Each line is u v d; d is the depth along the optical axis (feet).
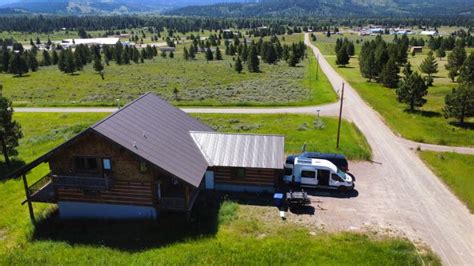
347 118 191.21
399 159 136.87
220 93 260.62
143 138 91.71
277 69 386.32
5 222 96.73
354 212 98.78
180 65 442.09
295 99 236.63
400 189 113.09
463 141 155.63
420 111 202.28
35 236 88.07
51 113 217.77
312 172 109.91
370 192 110.83
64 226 92.07
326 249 79.66
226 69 395.55
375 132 168.35
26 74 410.93
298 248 79.82
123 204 92.73
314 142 153.48
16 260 75.20
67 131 178.50
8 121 131.44
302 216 95.96
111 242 83.20
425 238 87.81
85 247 80.74
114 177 90.17
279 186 112.57
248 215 95.50
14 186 118.11
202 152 106.42
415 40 578.25
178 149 98.68
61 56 419.74
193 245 80.38
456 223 94.73
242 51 458.91
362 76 320.29
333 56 488.44
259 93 258.57
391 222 94.43
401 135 163.84
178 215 95.35
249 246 79.97
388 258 77.66
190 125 116.26
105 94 270.87
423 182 117.91
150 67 429.38
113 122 89.10
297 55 422.82
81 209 94.89
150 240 83.66
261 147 107.76
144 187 90.02
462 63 285.43
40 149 153.89
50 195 94.79
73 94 278.87
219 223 90.79
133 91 279.28
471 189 112.27
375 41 427.74
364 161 134.82
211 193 107.45
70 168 91.04
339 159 121.70
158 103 113.80
